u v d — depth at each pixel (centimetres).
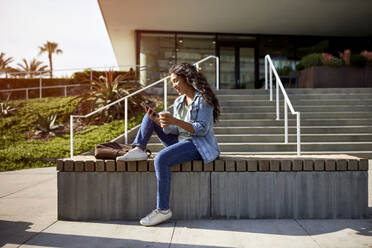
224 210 261
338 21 1227
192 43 1347
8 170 556
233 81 1365
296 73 1170
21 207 305
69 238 218
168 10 1095
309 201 260
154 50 1322
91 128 757
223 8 1083
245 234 224
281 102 753
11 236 222
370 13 1145
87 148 623
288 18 1191
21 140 721
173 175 262
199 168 260
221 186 261
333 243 205
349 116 710
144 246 203
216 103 261
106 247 201
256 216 261
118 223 252
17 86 1484
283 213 260
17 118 855
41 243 209
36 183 432
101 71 1306
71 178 261
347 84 1073
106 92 820
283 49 1395
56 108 919
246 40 1378
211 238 216
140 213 262
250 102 755
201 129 246
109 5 1042
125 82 891
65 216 261
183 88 261
